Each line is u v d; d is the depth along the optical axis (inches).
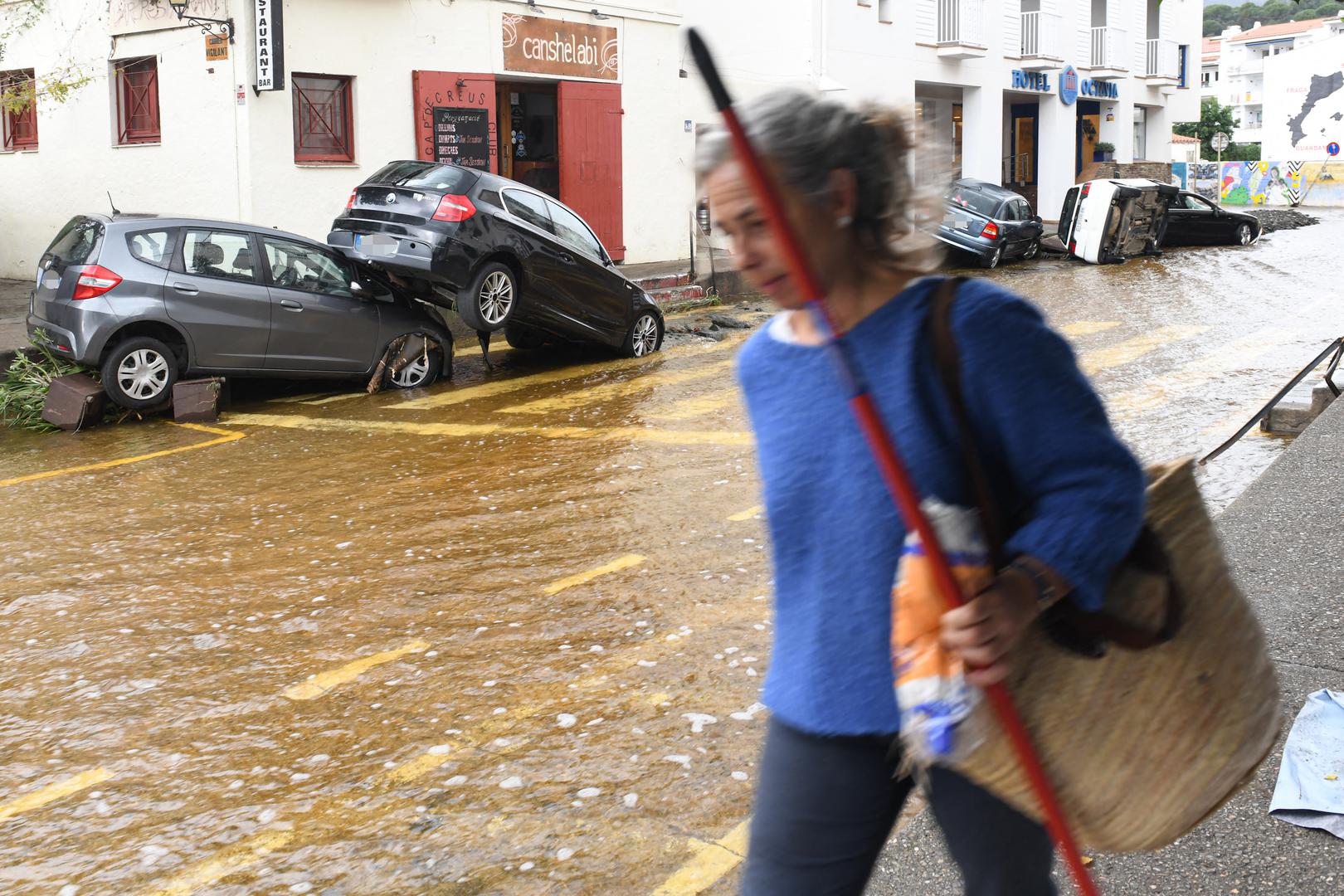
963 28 1190.3
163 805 157.8
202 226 423.8
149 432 404.8
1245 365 466.9
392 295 474.9
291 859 143.8
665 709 181.3
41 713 187.2
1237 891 112.5
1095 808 67.2
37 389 424.8
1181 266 914.1
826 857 72.3
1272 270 863.1
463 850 144.0
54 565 263.7
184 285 414.6
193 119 638.5
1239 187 2246.6
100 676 201.2
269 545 274.4
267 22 598.9
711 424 394.3
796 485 70.5
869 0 1096.2
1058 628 66.6
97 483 338.6
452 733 175.9
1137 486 63.7
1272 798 126.6
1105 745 66.6
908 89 1164.5
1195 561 67.4
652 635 211.6
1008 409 63.4
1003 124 1449.3
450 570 251.8
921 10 1168.2
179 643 215.5
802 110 66.7
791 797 72.2
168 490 328.2
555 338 567.8
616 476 327.9
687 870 137.9
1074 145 1427.2
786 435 70.9
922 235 69.6
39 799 160.1
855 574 68.3
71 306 404.2
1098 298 707.4
